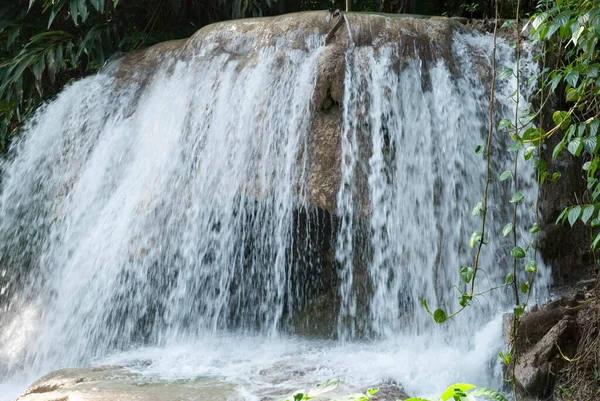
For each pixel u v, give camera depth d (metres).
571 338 4.94
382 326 6.25
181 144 6.66
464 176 6.15
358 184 6.00
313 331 6.64
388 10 9.23
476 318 5.96
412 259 6.09
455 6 9.09
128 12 9.03
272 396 4.41
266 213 6.40
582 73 4.75
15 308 7.46
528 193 6.20
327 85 6.10
